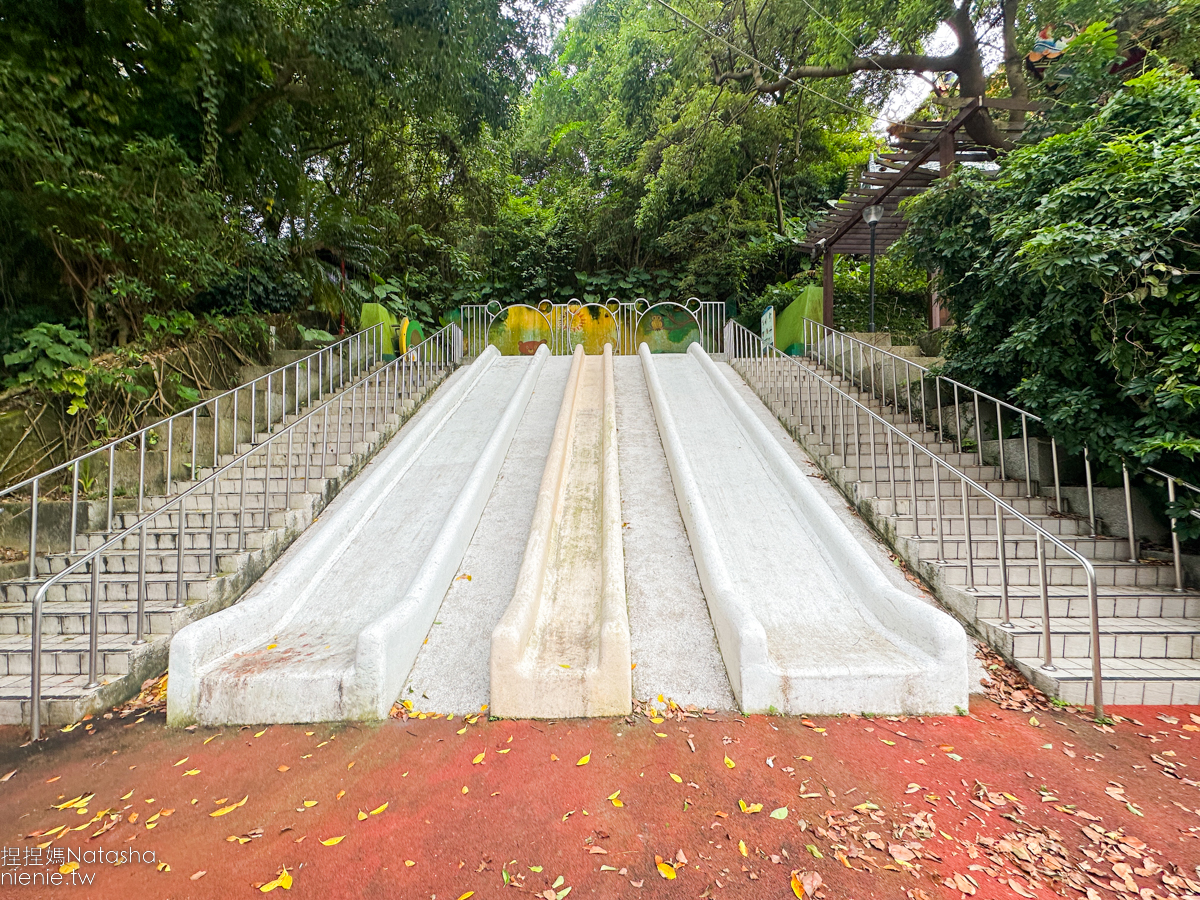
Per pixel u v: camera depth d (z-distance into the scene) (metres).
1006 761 2.91
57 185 5.89
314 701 3.46
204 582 4.69
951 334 7.20
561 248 16.86
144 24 6.10
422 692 3.67
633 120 16.11
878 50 10.04
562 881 2.20
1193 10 6.11
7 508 5.83
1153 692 3.46
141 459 5.88
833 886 2.13
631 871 2.24
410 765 2.99
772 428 7.77
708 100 12.01
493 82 9.88
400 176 12.52
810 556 4.91
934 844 2.34
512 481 6.54
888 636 3.87
